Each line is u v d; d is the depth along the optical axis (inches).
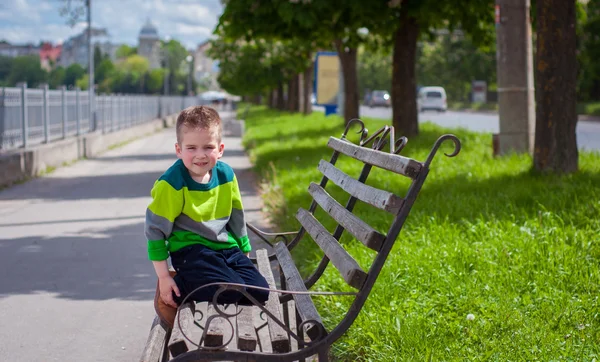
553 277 216.1
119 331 216.2
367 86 4434.1
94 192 563.5
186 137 145.6
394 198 127.6
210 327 131.8
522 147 520.1
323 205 175.3
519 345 167.2
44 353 197.0
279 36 702.5
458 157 538.3
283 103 2491.4
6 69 6097.4
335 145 190.4
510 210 311.6
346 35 703.1
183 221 148.0
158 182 146.5
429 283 218.2
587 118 1620.3
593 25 1889.8
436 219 303.0
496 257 241.9
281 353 128.3
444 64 3105.3
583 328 176.9
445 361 162.7
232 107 3971.5
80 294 258.2
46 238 366.9
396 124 727.7
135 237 369.1
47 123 800.3
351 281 128.7
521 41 517.7
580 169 407.5
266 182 569.9
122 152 1035.9
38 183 627.2
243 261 151.3
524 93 518.6
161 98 2105.1
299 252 284.8
